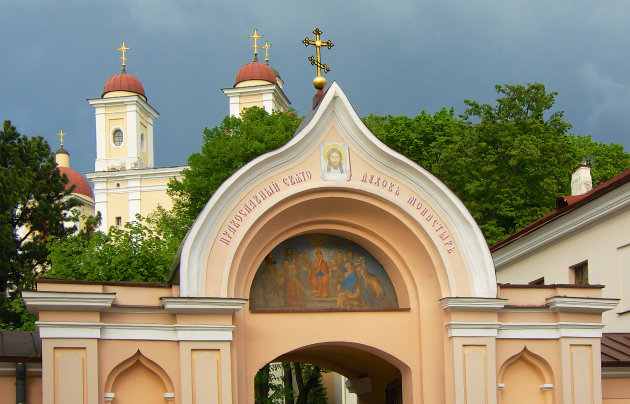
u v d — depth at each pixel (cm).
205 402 2289
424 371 2523
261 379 4334
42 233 5325
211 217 2367
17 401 2261
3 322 4644
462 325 2461
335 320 2542
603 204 3055
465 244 2508
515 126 5103
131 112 8556
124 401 2292
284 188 2439
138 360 2303
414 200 2512
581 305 2542
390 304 2623
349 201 2505
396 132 5244
